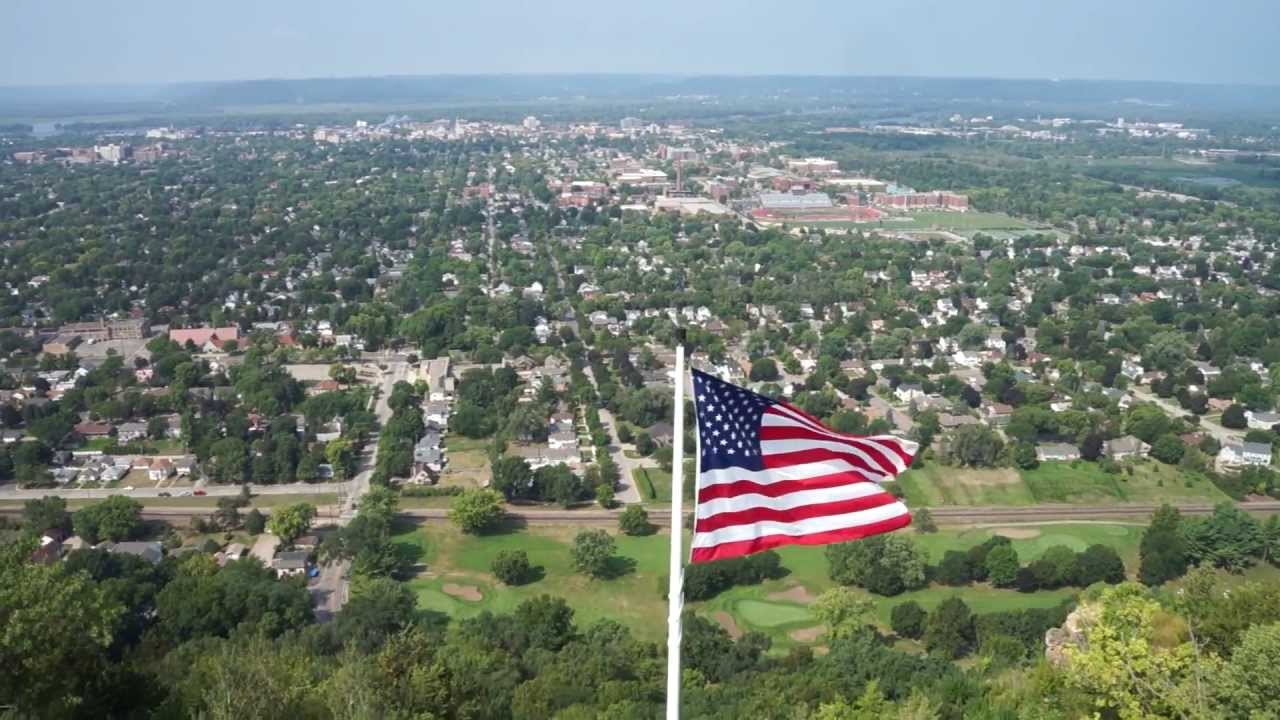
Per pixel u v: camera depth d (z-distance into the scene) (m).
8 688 74.50
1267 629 68.44
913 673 117.38
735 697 111.94
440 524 189.62
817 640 147.50
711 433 48.62
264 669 79.69
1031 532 189.75
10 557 79.44
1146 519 195.88
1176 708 69.94
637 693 112.81
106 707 81.06
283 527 176.00
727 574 164.12
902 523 48.25
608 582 167.00
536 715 103.31
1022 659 115.19
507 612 157.38
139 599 143.38
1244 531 169.62
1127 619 89.62
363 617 140.88
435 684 86.62
